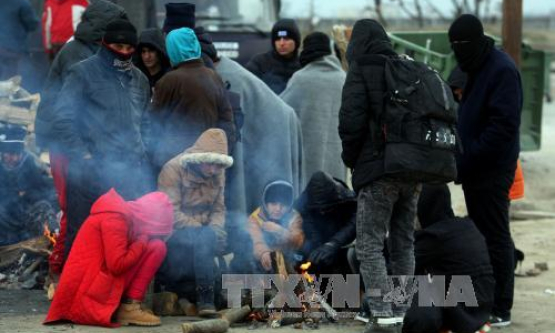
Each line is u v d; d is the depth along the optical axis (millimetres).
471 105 18203
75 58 19047
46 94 19031
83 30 19312
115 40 17844
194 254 18047
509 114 17797
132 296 17344
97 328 17016
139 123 18344
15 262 20953
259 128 20312
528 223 31312
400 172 15938
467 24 17984
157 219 17344
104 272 17203
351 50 16781
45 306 18828
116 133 17875
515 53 38781
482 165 18062
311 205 18656
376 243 16547
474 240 17125
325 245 18375
